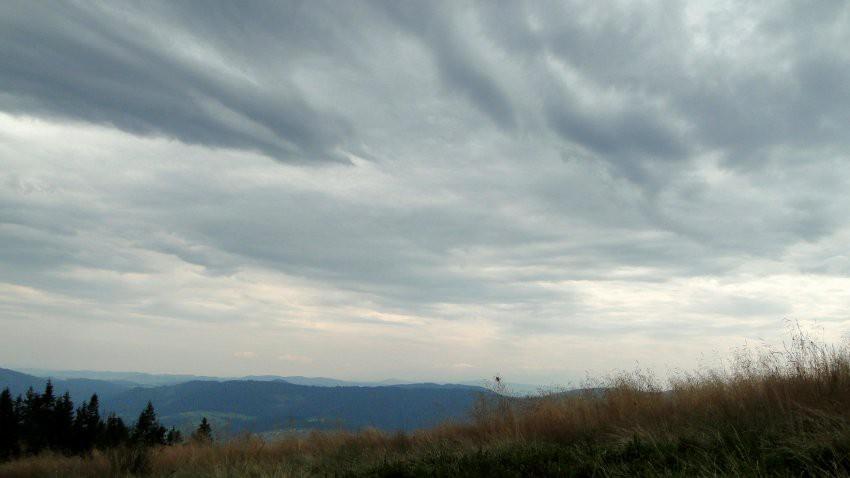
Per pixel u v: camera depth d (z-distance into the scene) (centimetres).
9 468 1488
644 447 675
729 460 539
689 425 772
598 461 635
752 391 813
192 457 1282
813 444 554
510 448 819
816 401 707
